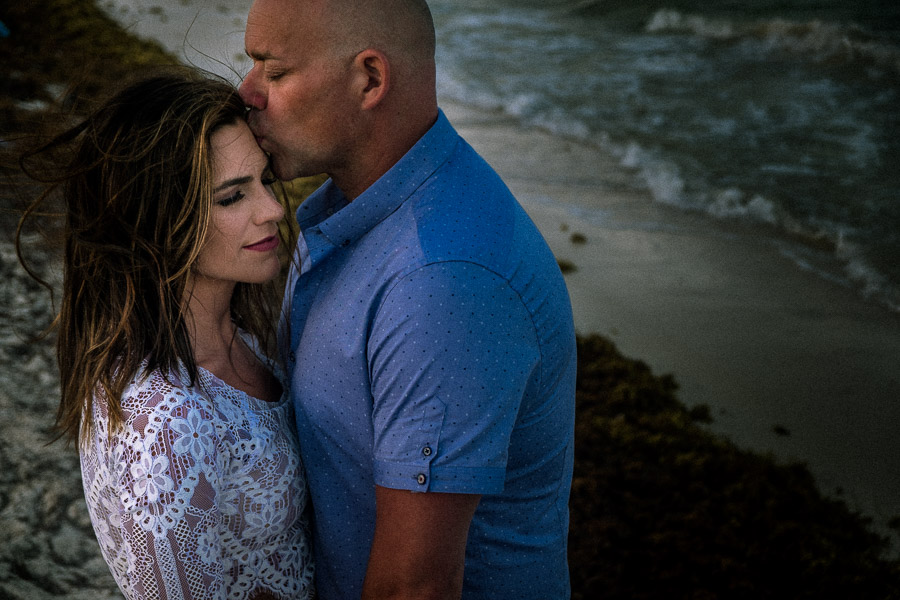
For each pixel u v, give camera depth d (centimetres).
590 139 1218
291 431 175
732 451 544
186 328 158
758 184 1040
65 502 316
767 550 449
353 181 155
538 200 995
